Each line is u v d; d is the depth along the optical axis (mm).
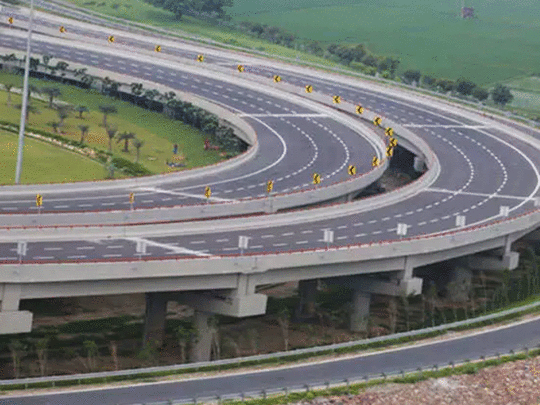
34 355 176375
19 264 165000
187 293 185625
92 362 175625
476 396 150125
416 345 166875
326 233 195750
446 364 158375
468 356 162750
